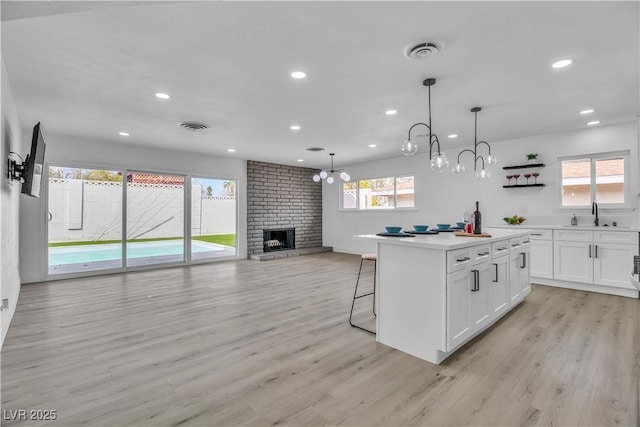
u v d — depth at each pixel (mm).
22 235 4691
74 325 3016
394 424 1634
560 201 4855
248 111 3725
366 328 2965
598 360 2318
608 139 4398
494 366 2246
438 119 4082
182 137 5031
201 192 6668
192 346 2562
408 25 2037
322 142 5402
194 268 6051
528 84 2977
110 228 5562
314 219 8672
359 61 2516
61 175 5102
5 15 1507
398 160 6934
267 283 4777
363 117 3975
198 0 1754
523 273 3561
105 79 2822
